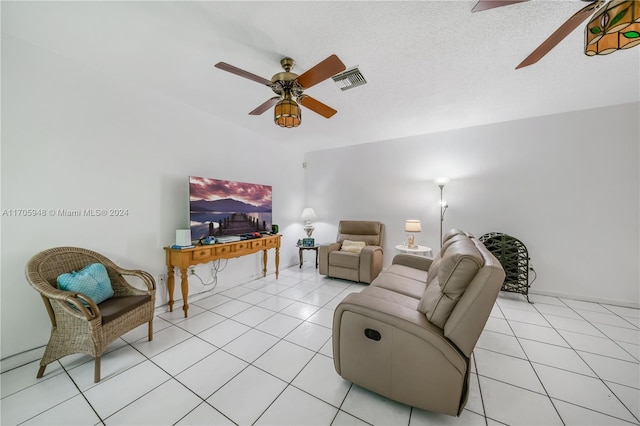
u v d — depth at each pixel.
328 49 1.79
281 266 4.46
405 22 1.53
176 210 2.73
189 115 2.85
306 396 1.46
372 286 1.99
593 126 2.86
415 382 1.29
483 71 2.09
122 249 2.28
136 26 1.57
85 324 1.56
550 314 2.57
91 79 2.06
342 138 4.12
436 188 3.79
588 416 1.32
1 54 1.65
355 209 4.54
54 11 1.44
